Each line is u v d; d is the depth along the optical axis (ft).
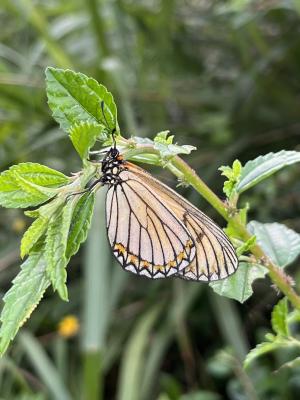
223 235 0.28
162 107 0.89
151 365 0.74
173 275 0.29
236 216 0.30
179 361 0.85
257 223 0.35
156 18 0.87
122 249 0.29
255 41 0.86
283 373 0.67
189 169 0.29
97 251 0.71
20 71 0.94
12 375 0.76
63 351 0.80
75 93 0.25
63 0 0.99
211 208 0.82
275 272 0.31
